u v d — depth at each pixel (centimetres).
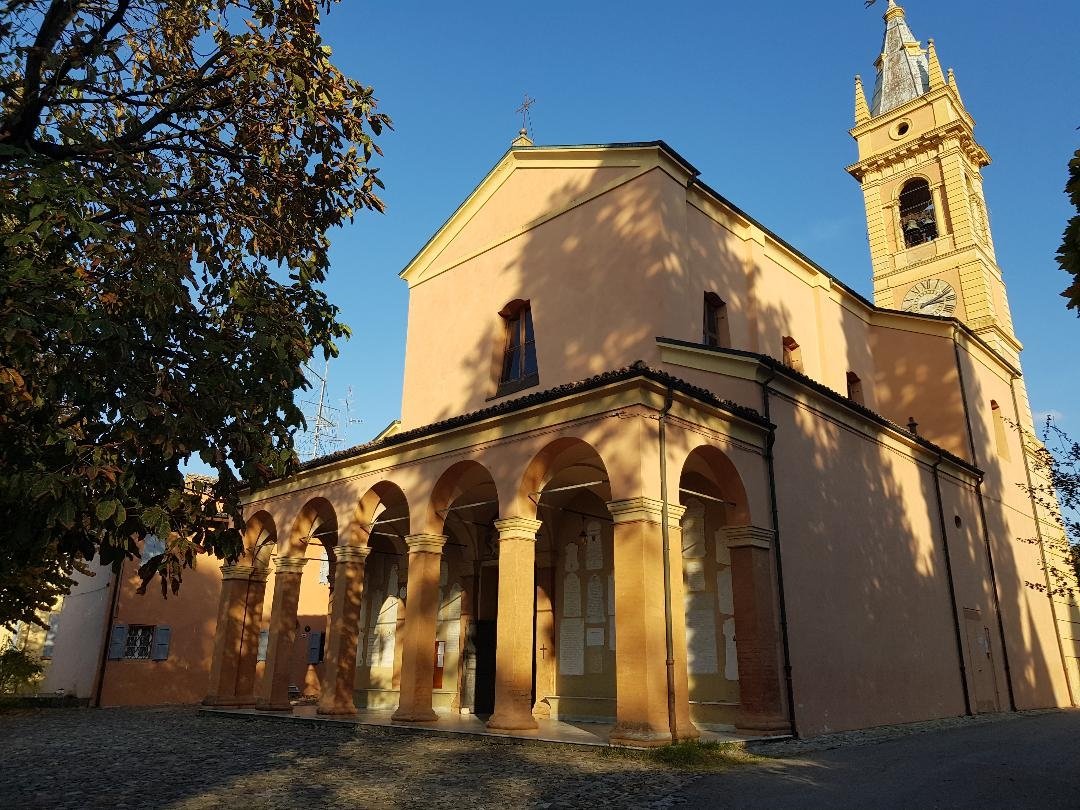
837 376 2194
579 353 1683
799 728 1330
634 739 1101
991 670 2066
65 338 570
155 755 1203
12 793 898
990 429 2455
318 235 962
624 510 1211
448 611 2053
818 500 1573
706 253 1784
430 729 1385
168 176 876
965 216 2998
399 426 2133
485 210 2081
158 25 895
